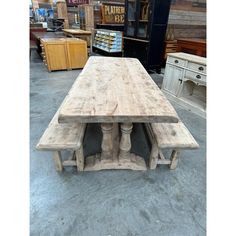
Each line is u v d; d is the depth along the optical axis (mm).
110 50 5359
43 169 1657
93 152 1894
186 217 1307
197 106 2730
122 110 1170
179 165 1773
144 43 4188
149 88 1561
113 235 1188
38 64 5070
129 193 1471
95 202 1389
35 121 2367
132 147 1990
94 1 6465
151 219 1288
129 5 4418
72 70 4660
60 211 1315
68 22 7004
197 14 5000
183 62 2740
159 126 1610
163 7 3799
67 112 1125
